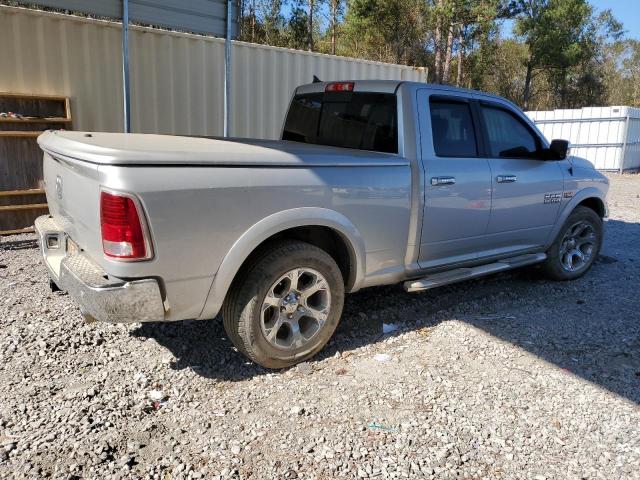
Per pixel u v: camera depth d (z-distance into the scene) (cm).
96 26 748
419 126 418
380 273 407
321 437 291
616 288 567
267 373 360
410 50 3359
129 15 613
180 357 376
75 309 450
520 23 3722
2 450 271
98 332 407
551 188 524
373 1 3048
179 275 305
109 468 262
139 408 313
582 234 591
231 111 881
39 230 382
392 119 421
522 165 497
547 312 487
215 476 259
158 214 290
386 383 351
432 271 443
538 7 3681
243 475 261
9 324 415
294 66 935
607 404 333
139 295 294
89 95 759
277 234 364
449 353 396
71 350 379
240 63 876
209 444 284
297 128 518
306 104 510
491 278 590
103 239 289
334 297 374
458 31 3266
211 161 307
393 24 3191
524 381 358
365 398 332
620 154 1934
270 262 339
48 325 416
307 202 348
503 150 488
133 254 288
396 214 401
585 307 504
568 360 390
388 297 512
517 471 271
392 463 273
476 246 473
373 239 392
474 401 332
